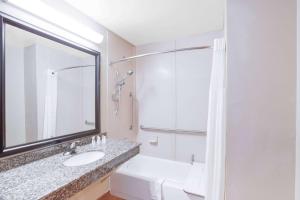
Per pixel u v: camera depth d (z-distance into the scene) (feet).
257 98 2.84
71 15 5.01
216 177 3.71
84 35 5.23
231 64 2.94
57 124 4.66
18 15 3.67
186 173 6.90
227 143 3.02
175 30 6.84
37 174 3.27
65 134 4.89
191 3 4.92
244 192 2.96
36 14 3.95
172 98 7.86
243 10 2.87
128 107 8.14
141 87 8.57
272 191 2.82
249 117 2.89
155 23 6.23
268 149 2.82
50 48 4.46
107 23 6.19
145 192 5.82
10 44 3.57
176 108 7.78
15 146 3.60
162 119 8.09
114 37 7.10
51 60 4.48
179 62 7.69
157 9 5.26
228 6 2.94
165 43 7.98
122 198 6.32
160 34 7.25
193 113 7.46
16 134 3.65
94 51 5.84
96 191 6.01
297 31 2.61
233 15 2.92
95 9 5.24
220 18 5.87
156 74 8.20
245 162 2.94
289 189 2.74
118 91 7.21
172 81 7.84
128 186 6.17
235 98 2.94
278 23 2.72
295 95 2.67
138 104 8.66
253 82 2.85
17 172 3.34
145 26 6.46
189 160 7.52
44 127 4.31
